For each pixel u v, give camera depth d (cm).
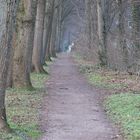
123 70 2802
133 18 2839
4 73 1068
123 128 1190
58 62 4475
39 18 2845
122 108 1459
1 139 1013
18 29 1947
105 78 2495
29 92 1877
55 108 1534
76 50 5931
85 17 4684
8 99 1658
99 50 3172
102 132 1166
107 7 3425
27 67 1958
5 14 1065
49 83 2348
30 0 1936
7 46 1064
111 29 3441
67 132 1163
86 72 2984
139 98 1636
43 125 1247
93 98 1791
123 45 2853
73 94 1909
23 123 1235
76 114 1428
